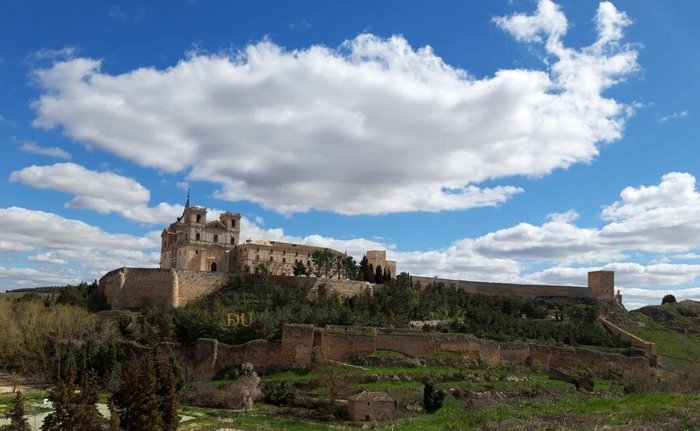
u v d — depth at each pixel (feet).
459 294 518.37
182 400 287.28
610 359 396.57
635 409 184.55
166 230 602.44
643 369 393.29
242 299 420.77
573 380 346.95
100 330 363.35
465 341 367.04
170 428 221.05
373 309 420.77
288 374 321.11
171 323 358.64
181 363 328.49
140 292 426.51
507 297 556.51
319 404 282.15
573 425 164.55
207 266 553.64
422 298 467.11
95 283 473.67
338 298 437.99
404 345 354.33
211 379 320.09
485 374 341.00
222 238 567.59
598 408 192.75
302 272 525.34
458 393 301.22
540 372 374.02
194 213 558.15
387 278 556.10
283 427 244.63
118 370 304.09
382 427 208.23
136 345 337.11
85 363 315.99
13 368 349.41
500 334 415.85
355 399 269.23
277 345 333.21
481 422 177.06
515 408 198.70
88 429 191.52
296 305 399.65
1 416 241.55
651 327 548.31
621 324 542.98
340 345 341.21
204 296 440.45
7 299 432.66
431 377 322.55
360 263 562.25
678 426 159.94
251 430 235.61
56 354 331.36
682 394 219.00
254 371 319.06
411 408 274.57
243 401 283.18
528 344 393.09
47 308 393.09
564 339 448.24
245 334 349.20
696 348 501.97
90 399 200.34
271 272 494.18
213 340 334.03
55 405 191.83
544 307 561.84
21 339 354.74
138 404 208.54
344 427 242.78
